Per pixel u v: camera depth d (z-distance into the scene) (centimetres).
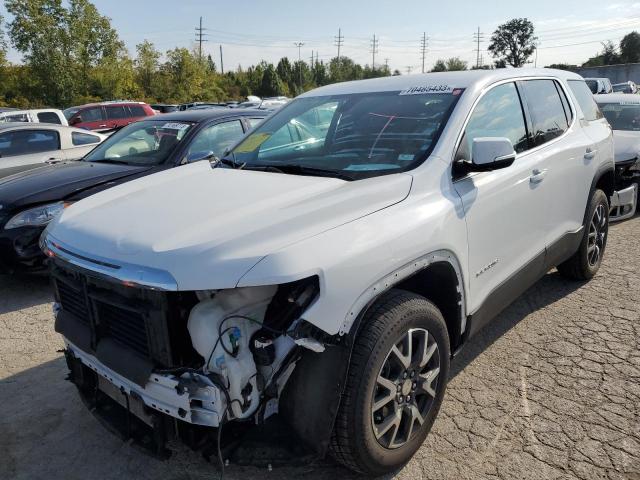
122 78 4116
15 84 3675
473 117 304
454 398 316
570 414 296
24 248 485
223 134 611
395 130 304
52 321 452
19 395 339
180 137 580
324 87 402
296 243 207
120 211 253
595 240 468
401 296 242
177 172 326
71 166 578
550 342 378
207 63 6506
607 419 290
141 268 204
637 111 802
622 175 631
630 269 510
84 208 272
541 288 474
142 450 234
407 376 246
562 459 261
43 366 375
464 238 274
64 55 3634
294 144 337
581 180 409
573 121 420
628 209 645
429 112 306
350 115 332
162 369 212
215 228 217
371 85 363
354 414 220
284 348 215
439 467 260
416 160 278
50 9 3541
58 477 265
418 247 240
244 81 7862
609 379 328
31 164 781
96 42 3841
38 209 490
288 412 224
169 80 5434
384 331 225
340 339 213
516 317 420
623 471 252
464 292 280
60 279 248
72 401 331
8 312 475
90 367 252
